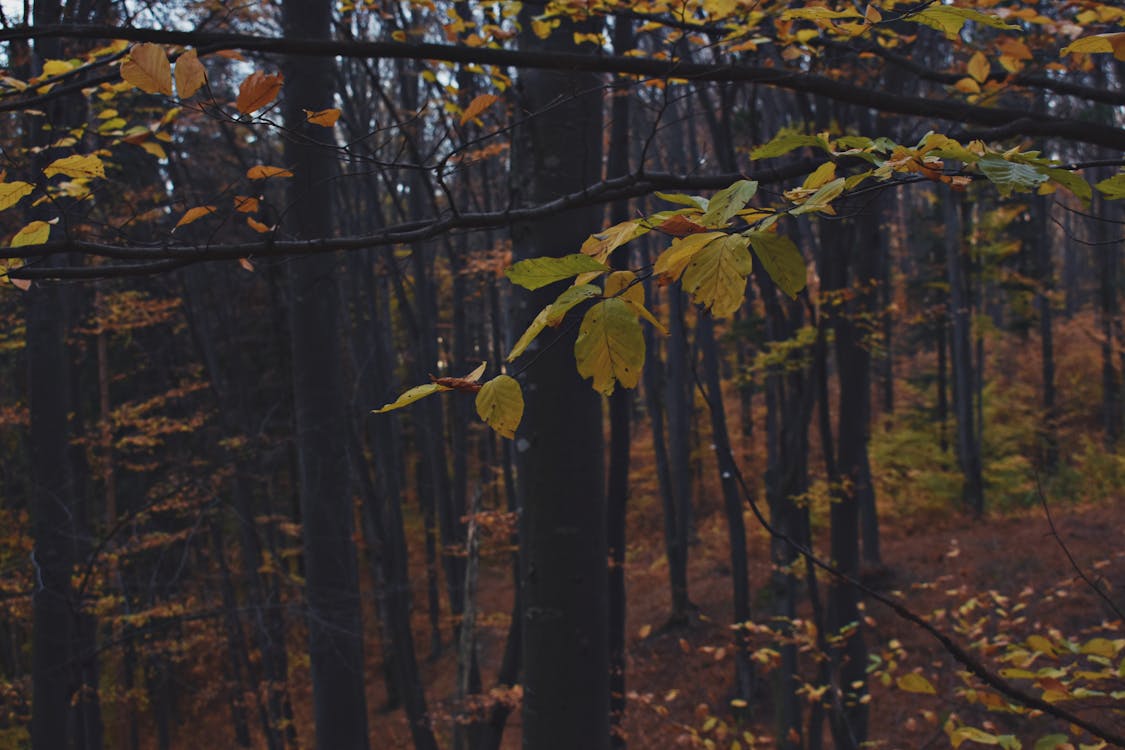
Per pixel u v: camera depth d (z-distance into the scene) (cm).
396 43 186
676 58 198
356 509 1241
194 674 1433
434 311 1248
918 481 1681
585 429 320
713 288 84
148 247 168
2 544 977
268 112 142
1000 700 226
